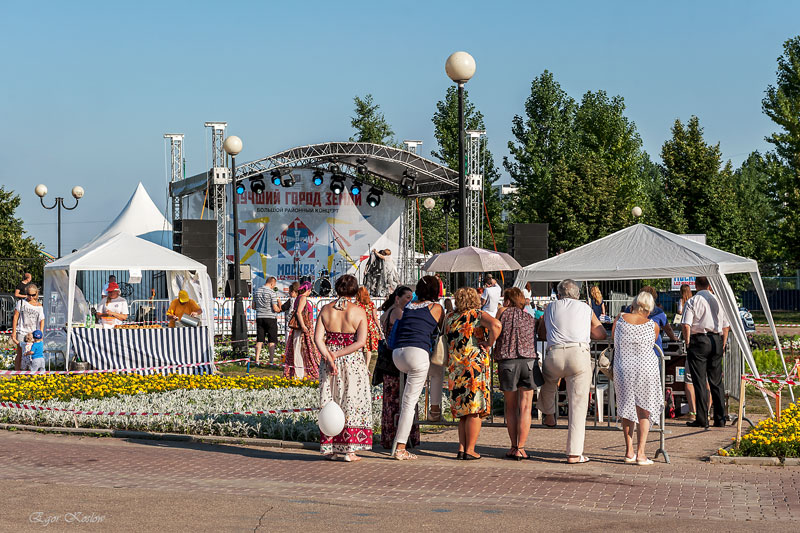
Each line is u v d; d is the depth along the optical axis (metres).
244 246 36.53
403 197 38.28
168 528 6.59
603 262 13.27
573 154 51.03
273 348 20.45
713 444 10.89
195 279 21.00
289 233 37.09
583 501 7.75
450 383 9.88
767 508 7.54
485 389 9.78
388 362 10.54
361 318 9.78
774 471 9.24
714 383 12.20
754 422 12.46
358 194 37.78
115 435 11.85
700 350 12.06
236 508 7.31
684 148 45.59
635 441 11.02
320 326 9.80
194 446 11.06
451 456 10.13
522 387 9.85
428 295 10.01
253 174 33.44
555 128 52.81
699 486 8.45
